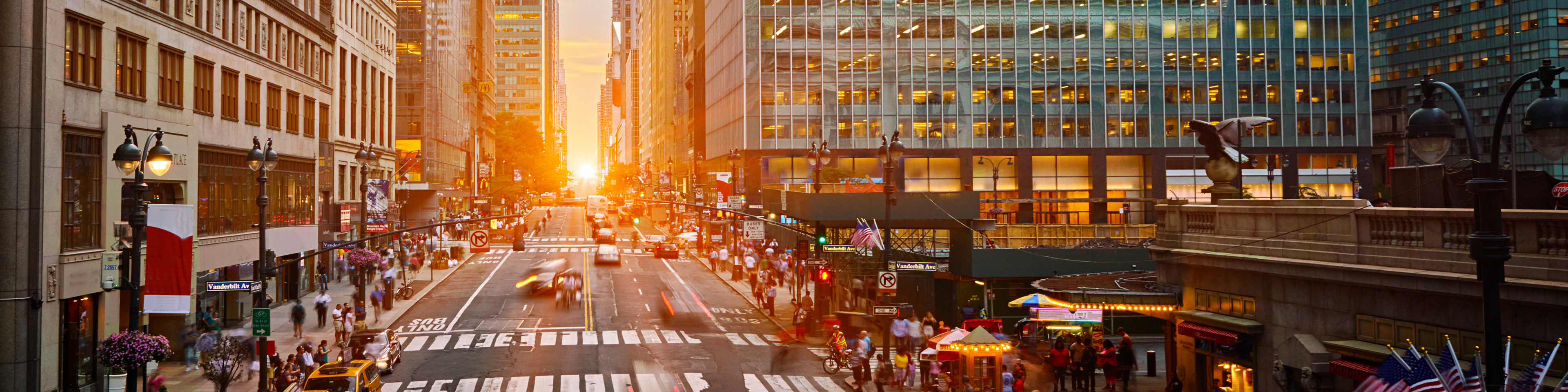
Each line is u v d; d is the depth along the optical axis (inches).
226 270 1460.4
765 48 3157.0
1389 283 571.5
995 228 1456.7
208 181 1347.2
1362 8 3179.1
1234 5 3166.8
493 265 2682.1
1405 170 718.5
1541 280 490.0
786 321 1599.4
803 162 3149.6
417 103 3378.4
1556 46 3070.9
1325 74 3166.8
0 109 909.8
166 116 1206.9
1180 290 839.7
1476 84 3309.5
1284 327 682.8
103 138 1043.3
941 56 3157.0
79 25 1005.2
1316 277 633.6
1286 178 3127.5
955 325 1455.5
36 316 916.0
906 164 3142.2
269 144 989.2
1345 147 3152.1
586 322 1561.3
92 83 1032.8
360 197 2329.0
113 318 1064.8
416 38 3388.3
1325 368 623.2
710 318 1631.4
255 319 940.6
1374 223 605.3
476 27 4877.0
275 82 1646.2
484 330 1462.8
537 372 1088.8
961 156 3132.4
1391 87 3659.0
